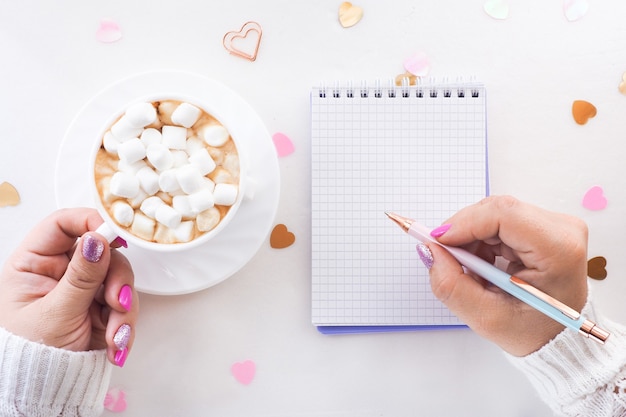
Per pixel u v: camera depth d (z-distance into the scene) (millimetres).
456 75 558
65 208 506
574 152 562
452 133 546
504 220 469
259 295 555
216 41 549
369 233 547
